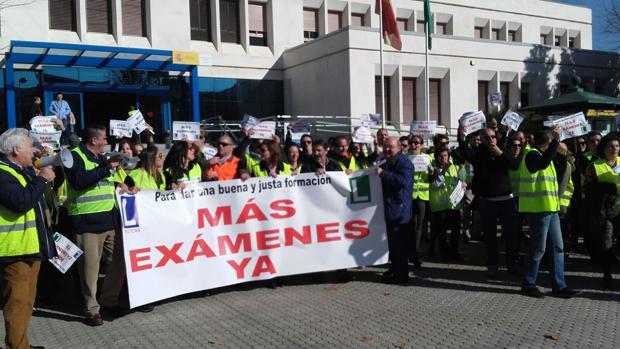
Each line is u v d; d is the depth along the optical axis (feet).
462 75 85.25
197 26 84.38
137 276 20.40
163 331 18.61
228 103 84.89
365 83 76.38
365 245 24.56
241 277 22.81
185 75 79.66
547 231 21.59
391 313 19.88
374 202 24.64
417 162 28.07
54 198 22.90
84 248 19.43
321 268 24.00
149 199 21.01
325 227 24.14
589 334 17.24
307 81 84.12
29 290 15.90
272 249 23.38
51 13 72.64
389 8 62.13
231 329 18.57
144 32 79.66
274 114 88.74
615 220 23.35
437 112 85.40
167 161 22.80
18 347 15.43
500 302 21.08
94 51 65.62
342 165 27.78
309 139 27.66
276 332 18.11
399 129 76.74
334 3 92.22
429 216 29.66
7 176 14.96
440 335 17.42
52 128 28.35
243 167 25.94
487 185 24.91
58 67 69.87
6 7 67.26
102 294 20.56
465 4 103.76
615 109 39.17
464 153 25.98
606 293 22.22
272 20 88.38
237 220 22.82
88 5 75.41
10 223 15.25
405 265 24.13
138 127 29.81
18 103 67.82
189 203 21.90
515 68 91.25
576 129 22.68
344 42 75.82
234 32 87.56
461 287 23.45
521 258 28.37
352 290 23.32
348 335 17.61
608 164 23.11
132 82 75.00
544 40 117.39
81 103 71.67
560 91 97.60
